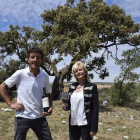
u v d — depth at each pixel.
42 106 3.01
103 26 11.80
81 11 14.16
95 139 5.48
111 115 9.48
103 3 12.73
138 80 12.75
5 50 16.08
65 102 3.21
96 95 2.97
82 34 11.90
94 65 16.22
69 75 16.06
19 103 2.86
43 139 2.99
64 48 10.97
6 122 6.85
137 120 8.68
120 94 13.05
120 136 5.99
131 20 12.26
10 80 2.90
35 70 2.98
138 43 12.96
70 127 3.12
